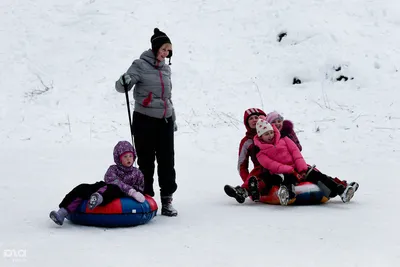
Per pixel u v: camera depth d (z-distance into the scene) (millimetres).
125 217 8273
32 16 24656
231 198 10828
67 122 18469
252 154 10727
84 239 7590
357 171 13188
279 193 9578
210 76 20531
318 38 20641
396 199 10266
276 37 21656
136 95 9469
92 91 20359
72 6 25047
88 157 15086
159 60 9438
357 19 21391
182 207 9984
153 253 6883
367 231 7898
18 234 7863
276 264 6406
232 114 18484
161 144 9422
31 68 21844
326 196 9898
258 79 20062
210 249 7062
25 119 18844
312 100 18547
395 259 6555
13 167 13750
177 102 19469
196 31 22828
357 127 16562
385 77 18797
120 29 23188
